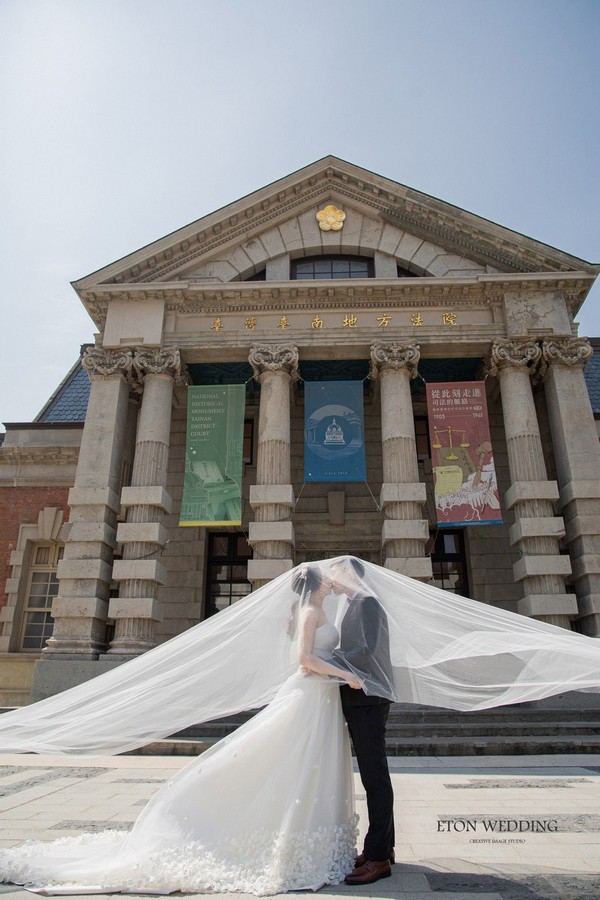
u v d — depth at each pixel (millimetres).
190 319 19375
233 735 4324
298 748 4008
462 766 9234
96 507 17312
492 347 18516
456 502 17266
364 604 4234
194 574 20250
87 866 3814
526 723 12266
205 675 4520
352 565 4543
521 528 16781
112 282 19531
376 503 20938
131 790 7277
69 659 15562
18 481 22203
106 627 17516
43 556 21750
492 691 4289
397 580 4766
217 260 20422
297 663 4477
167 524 20859
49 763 9961
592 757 10289
